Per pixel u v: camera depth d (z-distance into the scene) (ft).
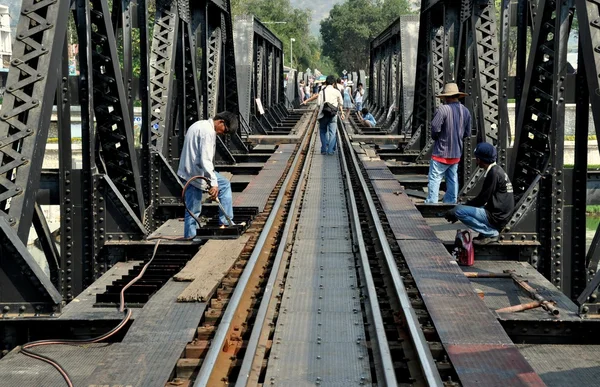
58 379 19.16
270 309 22.70
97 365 19.30
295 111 165.78
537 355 21.58
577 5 25.05
